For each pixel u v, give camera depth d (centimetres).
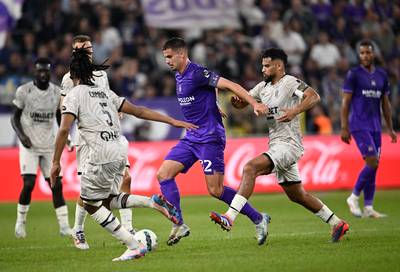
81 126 2247
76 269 2167
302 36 6762
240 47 6425
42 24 6238
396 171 5269
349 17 7050
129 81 5888
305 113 5816
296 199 2636
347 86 3634
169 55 2644
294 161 2569
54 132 3306
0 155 4888
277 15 6719
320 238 2762
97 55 6075
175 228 2623
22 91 3241
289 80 2581
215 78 2594
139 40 6266
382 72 3669
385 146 5297
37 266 2266
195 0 6656
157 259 2308
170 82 6022
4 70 5778
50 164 3288
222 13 6725
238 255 2361
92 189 2244
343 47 6844
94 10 6372
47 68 3253
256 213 2569
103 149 2233
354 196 3638
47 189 4847
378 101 3653
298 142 2591
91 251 2598
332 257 2256
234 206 2488
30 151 3228
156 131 5381
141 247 2325
